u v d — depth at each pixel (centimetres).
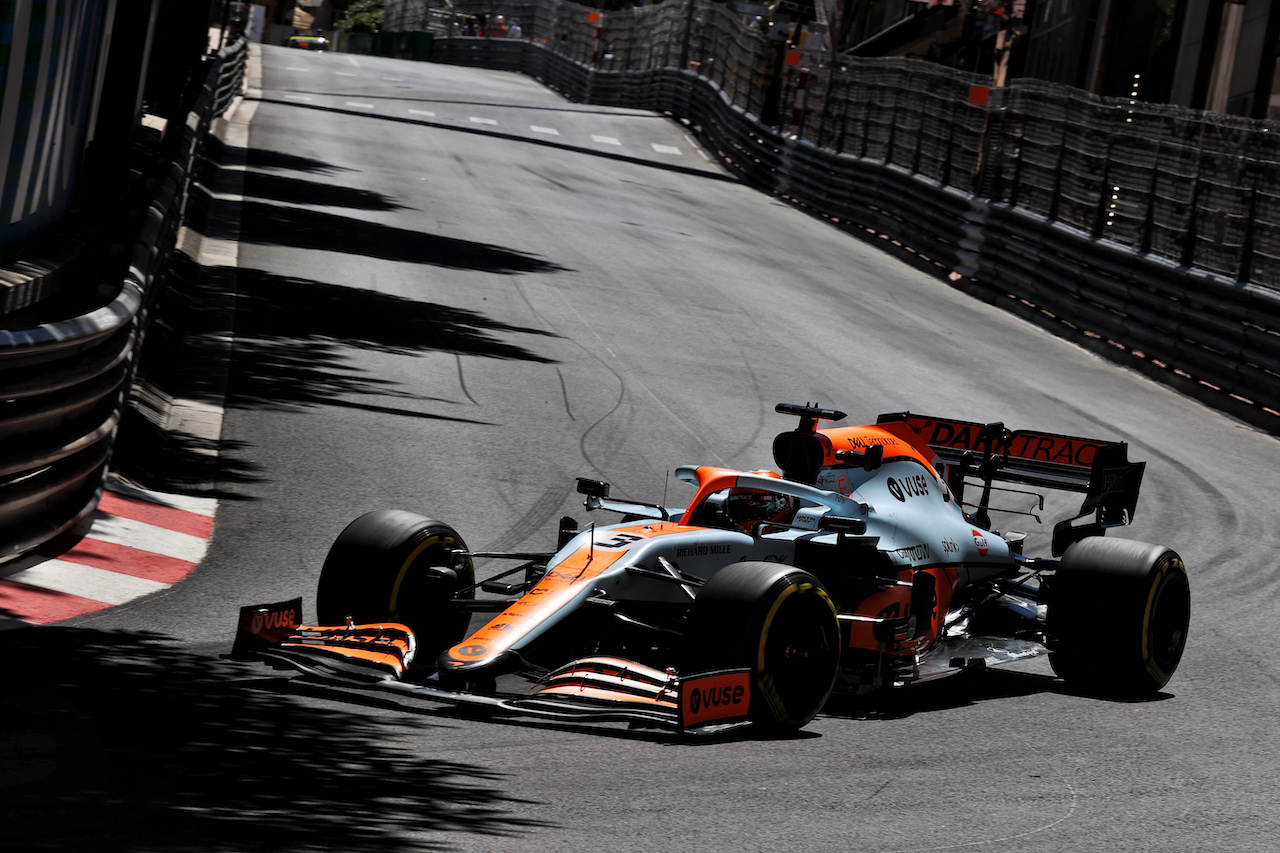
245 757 1736
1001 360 6900
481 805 1636
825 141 12769
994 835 1686
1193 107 10181
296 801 1585
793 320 7206
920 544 2572
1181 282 6881
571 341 5931
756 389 5456
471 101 18800
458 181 11175
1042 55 13588
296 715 1955
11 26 3294
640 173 13875
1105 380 6744
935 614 2558
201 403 4256
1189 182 6988
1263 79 9306
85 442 2831
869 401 5494
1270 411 6122
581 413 4744
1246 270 6462
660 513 2442
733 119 15625
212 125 11900
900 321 7694
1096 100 8019
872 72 11812
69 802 1504
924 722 2267
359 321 5703
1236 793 1962
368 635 2109
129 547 2947
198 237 6969
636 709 1905
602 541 2244
